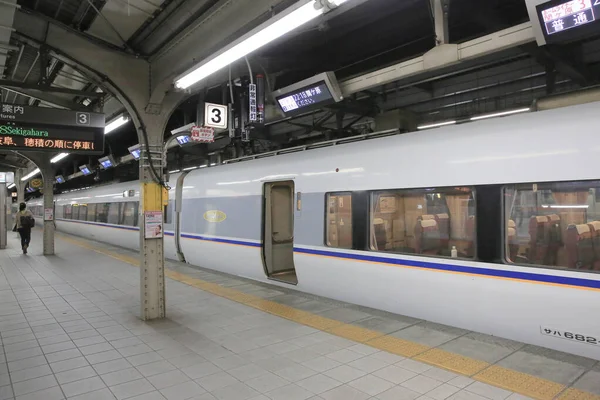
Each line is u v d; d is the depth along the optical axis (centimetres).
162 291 572
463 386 353
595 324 377
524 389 344
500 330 446
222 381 370
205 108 808
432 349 437
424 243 514
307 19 371
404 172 536
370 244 576
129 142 1817
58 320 561
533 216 422
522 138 433
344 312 581
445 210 494
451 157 489
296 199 691
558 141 407
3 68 663
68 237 1977
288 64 858
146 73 588
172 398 340
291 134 1352
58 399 339
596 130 385
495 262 445
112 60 561
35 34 511
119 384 365
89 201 1822
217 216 900
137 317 575
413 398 335
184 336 492
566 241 398
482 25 683
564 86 803
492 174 450
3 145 598
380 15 686
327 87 737
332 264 625
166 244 1095
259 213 787
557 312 399
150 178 579
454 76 928
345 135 1179
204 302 648
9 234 2223
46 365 408
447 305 489
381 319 544
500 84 866
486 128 468
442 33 564
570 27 436
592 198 383
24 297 698
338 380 370
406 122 924
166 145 602
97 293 729
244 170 831
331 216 635
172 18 516
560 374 369
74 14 536
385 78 666
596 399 327
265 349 447
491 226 449
